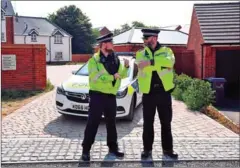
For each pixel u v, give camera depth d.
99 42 5.68
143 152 5.76
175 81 13.37
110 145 5.88
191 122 8.51
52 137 6.93
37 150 6.05
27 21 54.41
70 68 37.31
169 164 5.49
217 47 15.45
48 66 43.00
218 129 7.82
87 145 5.61
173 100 12.22
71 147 6.25
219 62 16.66
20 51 13.61
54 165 5.39
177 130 7.69
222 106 12.14
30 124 8.06
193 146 6.44
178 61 19.25
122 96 8.04
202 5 18.56
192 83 11.16
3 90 12.83
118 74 5.64
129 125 8.08
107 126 5.86
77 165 5.41
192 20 19.98
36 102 11.20
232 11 17.61
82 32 63.00
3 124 8.02
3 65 13.39
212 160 5.65
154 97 5.61
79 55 55.88
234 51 16.56
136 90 8.97
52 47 54.47
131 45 25.12
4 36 31.91
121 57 9.73
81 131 7.43
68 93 8.11
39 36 53.06
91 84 5.69
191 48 20.58
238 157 5.82
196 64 18.34
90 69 5.66
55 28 56.25
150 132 5.73
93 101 5.66
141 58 5.55
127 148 6.24
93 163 5.49
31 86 13.90
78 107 7.99
